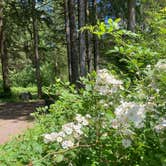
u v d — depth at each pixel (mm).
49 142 3357
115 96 3367
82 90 3883
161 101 2906
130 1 14578
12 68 44469
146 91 2994
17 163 5824
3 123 14320
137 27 6145
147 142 2953
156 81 2824
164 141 2711
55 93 4617
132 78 3617
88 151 3266
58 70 45094
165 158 2664
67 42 23844
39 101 23984
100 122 3324
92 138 3291
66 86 4582
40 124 6414
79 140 3273
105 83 3357
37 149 3596
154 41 3939
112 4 29594
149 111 2857
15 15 29406
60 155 3174
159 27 4012
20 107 20531
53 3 32469
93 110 3521
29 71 44656
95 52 27734
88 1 28547
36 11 28609
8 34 31656
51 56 42156
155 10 5133
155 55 3508
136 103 2982
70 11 19656
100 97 3516
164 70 2775
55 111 4617
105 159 3217
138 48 3492
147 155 2900
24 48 34156
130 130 2977
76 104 4008
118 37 3523
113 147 3225
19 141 6977
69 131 3242
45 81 41375
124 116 2914
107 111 3303
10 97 26922
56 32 33219
